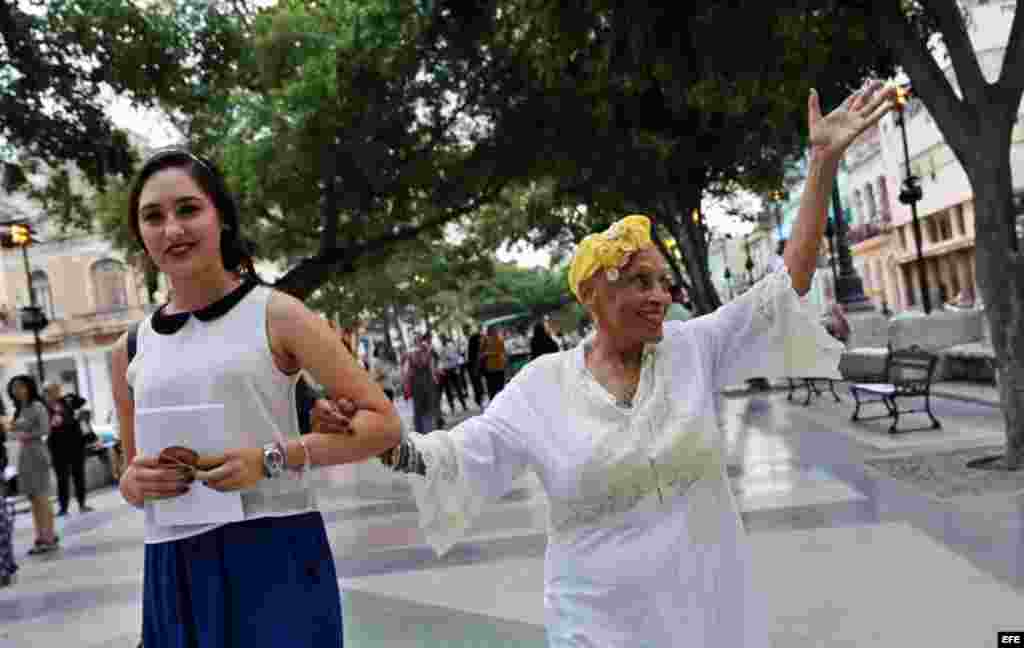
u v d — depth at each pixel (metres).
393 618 4.89
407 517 8.05
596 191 16.72
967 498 6.19
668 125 14.32
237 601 1.90
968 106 7.12
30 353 40.53
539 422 2.28
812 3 7.53
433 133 14.60
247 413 1.91
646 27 8.37
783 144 14.69
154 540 1.96
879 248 47.03
